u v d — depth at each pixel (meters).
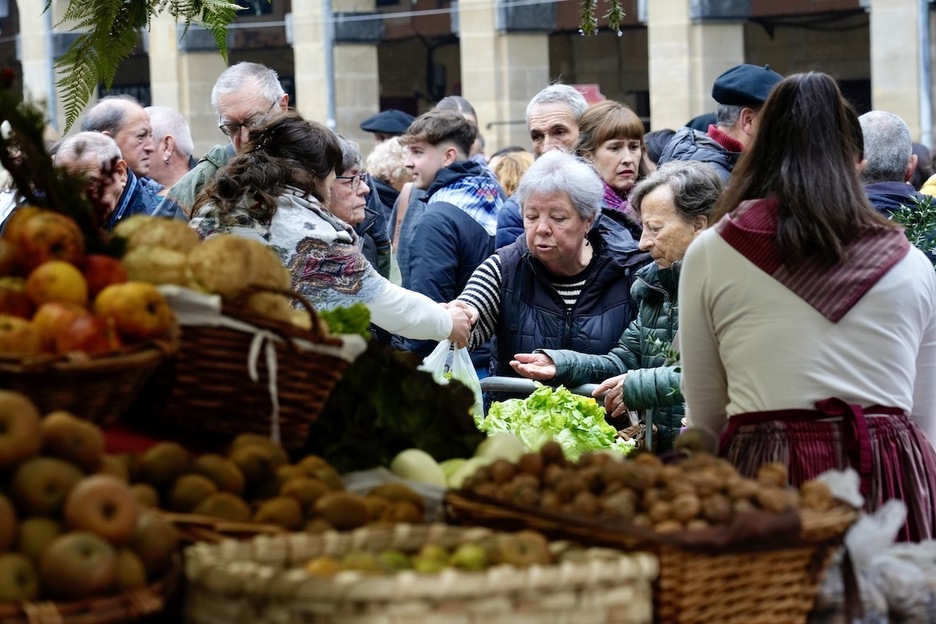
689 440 4.43
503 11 29.42
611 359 7.27
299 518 3.53
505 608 3.07
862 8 27.30
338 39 31.78
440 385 4.48
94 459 3.22
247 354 3.89
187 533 3.36
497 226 9.13
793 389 4.68
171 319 3.65
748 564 3.45
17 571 2.90
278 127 6.54
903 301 4.72
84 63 4.38
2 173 7.78
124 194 7.96
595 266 7.52
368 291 6.61
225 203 6.36
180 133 10.01
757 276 4.72
